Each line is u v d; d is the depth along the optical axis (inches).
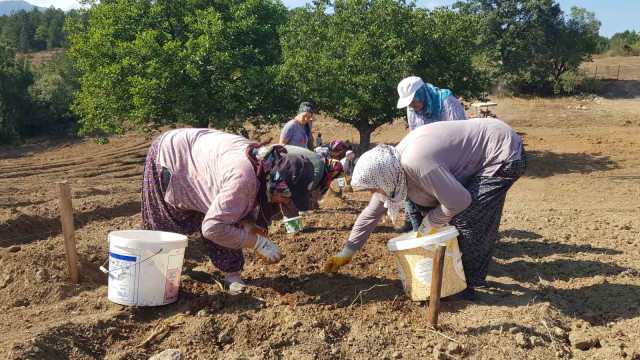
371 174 143.5
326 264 187.2
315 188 141.5
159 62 645.9
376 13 692.1
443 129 154.6
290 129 269.0
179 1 767.7
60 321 150.3
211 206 145.2
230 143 152.6
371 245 219.5
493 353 139.6
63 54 1529.3
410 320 155.9
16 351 128.0
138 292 156.9
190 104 657.6
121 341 145.2
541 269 203.3
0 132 1178.6
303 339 144.9
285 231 242.8
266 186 144.9
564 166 762.2
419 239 156.0
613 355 138.1
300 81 685.9
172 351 128.3
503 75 1386.6
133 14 738.8
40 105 1282.0
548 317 156.5
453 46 697.0
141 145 1085.8
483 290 179.9
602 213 325.1
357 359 138.6
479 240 160.6
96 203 315.6
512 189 618.2
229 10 781.9
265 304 164.6
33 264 185.8
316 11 748.6
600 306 169.9
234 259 171.9
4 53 1366.9
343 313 158.9
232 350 142.6
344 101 660.7
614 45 2399.1
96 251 210.7
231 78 689.0
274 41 778.8
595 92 1366.9
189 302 165.0
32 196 398.0
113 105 681.0
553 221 286.8
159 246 155.3
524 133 981.2
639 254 220.8
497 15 1403.8
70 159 945.5
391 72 655.1
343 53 700.7
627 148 835.4
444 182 144.7
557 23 1414.9
